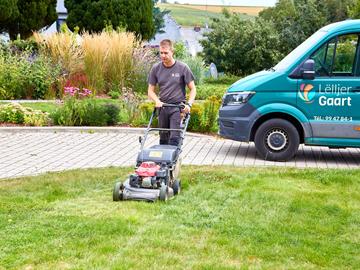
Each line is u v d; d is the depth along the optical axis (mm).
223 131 12188
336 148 13000
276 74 11719
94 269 5879
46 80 20859
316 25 39281
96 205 8055
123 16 29828
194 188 9070
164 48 9469
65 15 42719
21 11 29891
